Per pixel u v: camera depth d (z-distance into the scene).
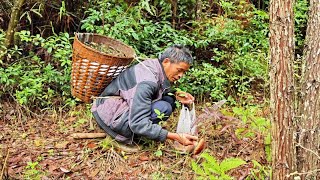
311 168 2.67
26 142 4.11
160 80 3.79
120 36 4.84
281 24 2.36
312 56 2.60
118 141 3.91
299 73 4.77
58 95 4.90
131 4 5.22
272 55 2.44
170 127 4.32
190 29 5.58
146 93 3.67
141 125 3.63
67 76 4.83
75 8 5.55
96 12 4.97
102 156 3.81
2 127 4.42
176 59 3.72
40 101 4.79
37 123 4.50
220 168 2.94
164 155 3.82
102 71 3.79
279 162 2.57
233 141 3.80
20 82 4.78
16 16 4.96
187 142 3.64
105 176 3.57
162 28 5.39
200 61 5.55
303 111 2.66
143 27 5.21
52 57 5.16
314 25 2.58
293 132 2.54
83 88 3.90
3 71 4.73
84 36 4.22
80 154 3.87
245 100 4.94
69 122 4.52
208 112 3.60
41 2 5.33
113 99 3.83
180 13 5.68
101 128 3.99
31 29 5.48
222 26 5.31
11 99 4.84
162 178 3.51
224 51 5.36
